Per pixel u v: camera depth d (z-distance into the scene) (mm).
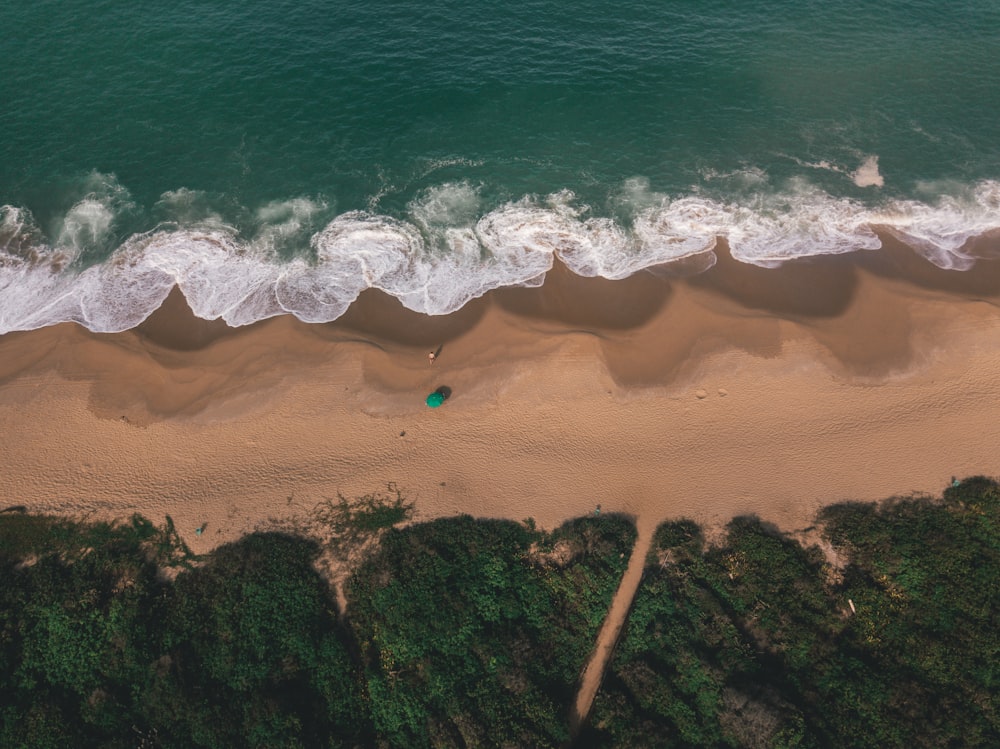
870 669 35750
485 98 67375
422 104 66750
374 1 76562
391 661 37219
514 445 46094
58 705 34969
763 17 76438
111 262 55500
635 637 37781
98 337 51188
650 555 41406
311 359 50188
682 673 36438
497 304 53406
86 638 37125
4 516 42062
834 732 34031
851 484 43812
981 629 36188
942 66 70625
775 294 53812
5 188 59562
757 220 59156
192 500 43250
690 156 63500
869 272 55094
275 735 34281
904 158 63281
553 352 50562
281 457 45375
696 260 56406
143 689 35812
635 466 45125
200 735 34344
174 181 60625
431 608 38188
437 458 45438
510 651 36938
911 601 37844
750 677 36000
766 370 49406
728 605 39031
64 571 39906
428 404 47344
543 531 42312
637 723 34938
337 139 63969
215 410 47594
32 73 68000
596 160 63094
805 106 67375
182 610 38344
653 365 49969
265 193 60125
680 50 72375
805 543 41375
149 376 49344
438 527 41906
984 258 56000
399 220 58688
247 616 38156
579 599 39281
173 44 71125
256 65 69375
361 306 53312
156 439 46156
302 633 37500
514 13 75625
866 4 78125
